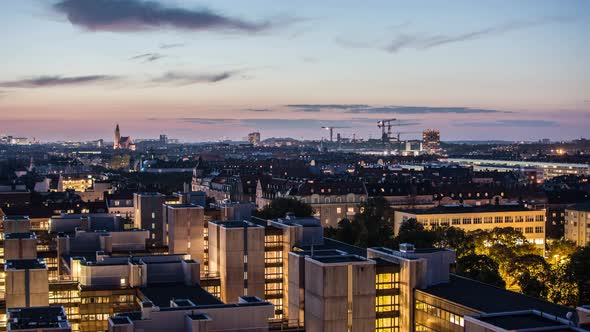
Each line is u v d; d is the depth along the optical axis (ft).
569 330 376.89
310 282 547.49
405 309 558.15
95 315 615.98
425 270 560.61
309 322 549.13
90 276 625.00
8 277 590.14
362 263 538.47
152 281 640.58
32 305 595.06
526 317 414.82
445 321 520.42
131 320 456.86
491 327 387.75
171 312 457.68
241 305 474.08
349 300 536.42
